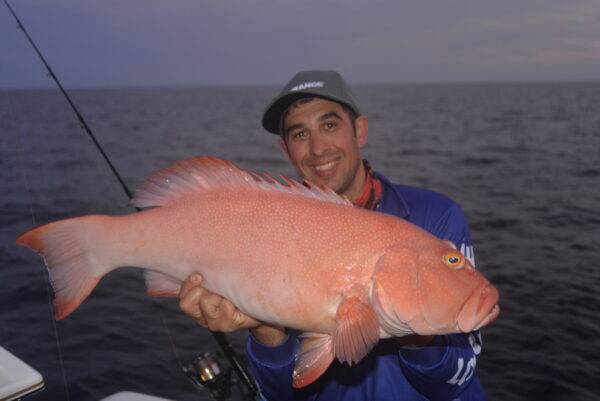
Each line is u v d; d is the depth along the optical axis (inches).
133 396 117.5
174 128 1673.2
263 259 84.0
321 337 84.1
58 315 90.4
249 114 2556.6
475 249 391.5
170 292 93.7
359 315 78.3
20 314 269.7
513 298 299.6
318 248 82.7
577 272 340.2
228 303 86.9
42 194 551.2
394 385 99.0
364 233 82.9
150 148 1092.5
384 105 3233.3
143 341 247.0
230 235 86.3
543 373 225.5
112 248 91.7
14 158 869.8
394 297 79.9
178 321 265.6
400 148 1080.2
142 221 91.2
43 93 5059.1
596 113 2495.1
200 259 87.6
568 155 971.9
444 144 1165.1
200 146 1152.8
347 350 76.0
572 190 629.3
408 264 80.7
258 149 1107.3
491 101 3981.3
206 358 122.7
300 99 105.3
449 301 79.3
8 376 104.2
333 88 105.0
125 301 285.3
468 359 96.3
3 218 455.2
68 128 1513.3
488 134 1429.6
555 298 298.7
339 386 100.5
